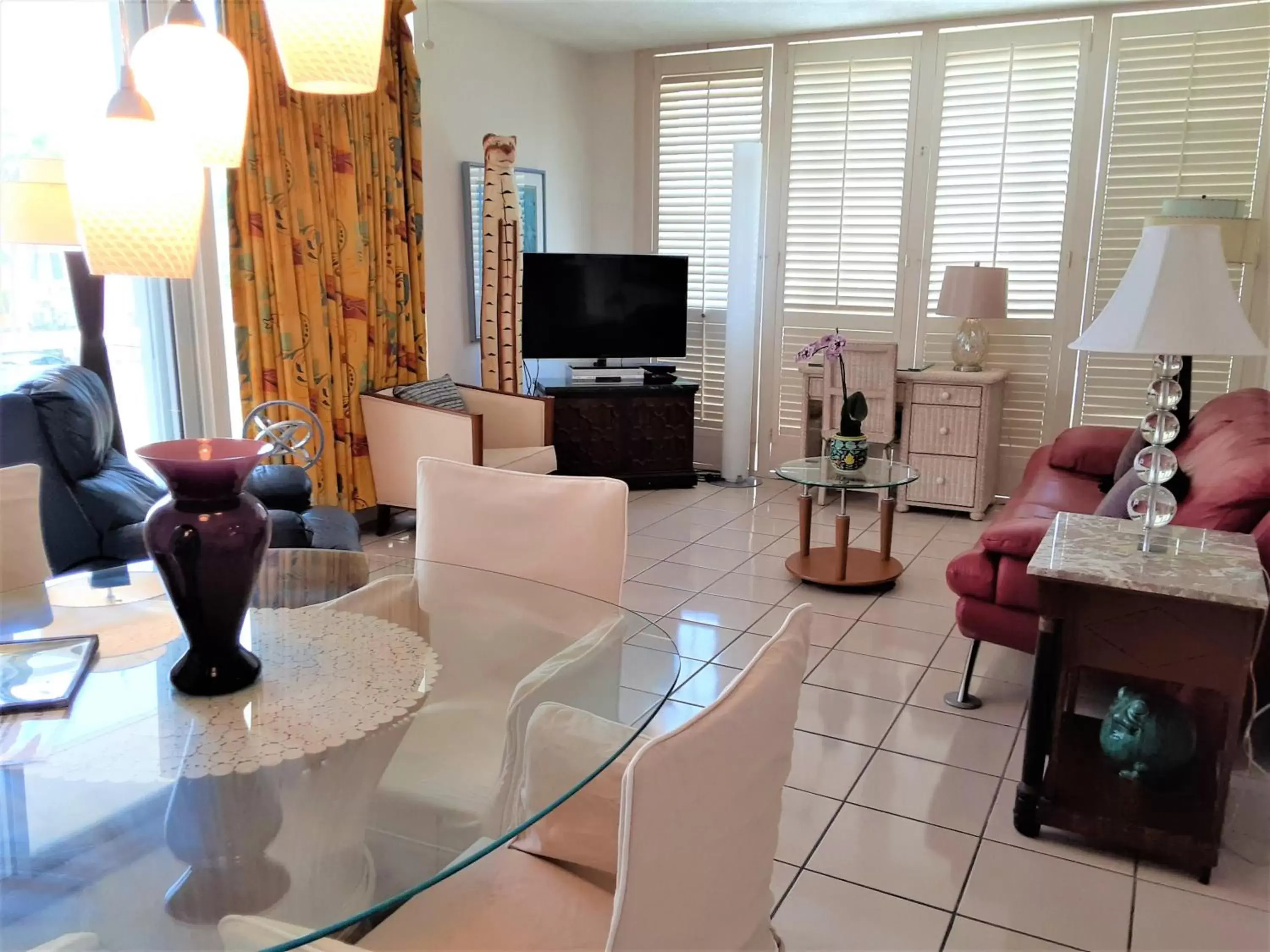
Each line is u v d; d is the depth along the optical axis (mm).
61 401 2645
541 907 1242
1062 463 4027
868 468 3924
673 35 5402
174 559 1299
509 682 1554
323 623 1738
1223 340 1991
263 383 3863
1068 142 4801
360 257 4227
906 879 2006
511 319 5039
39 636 1630
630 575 4016
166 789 1199
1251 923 1867
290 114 3816
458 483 2145
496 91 5164
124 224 1299
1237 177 4492
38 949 1006
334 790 1215
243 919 1039
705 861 907
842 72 5270
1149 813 2086
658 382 5562
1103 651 2041
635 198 6031
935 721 2715
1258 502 2295
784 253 5617
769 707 963
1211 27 4426
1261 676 2250
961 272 4727
